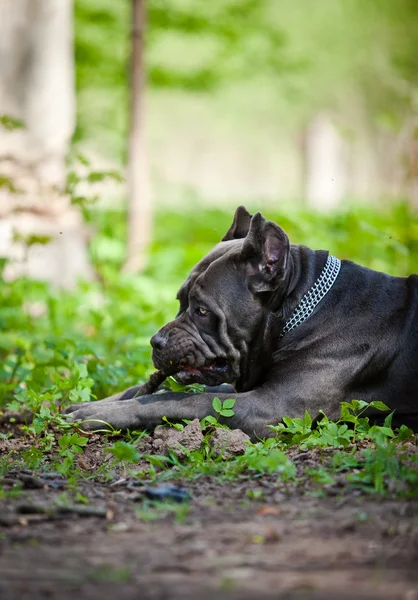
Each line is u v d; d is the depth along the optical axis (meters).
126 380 9.80
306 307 7.92
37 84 15.98
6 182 13.94
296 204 31.48
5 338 12.03
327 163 41.94
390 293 8.05
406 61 29.39
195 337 7.82
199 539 5.06
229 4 24.47
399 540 5.00
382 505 5.70
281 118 33.84
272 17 26.39
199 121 33.16
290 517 5.50
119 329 12.94
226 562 4.65
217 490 6.20
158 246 19.80
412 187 24.20
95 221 17.67
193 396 7.91
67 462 6.74
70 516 5.56
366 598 4.16
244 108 30.05
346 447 7.12
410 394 7.86
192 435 7.36
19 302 14.09
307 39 27.77
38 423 7.88
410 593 4.21
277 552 4.82
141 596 4.20
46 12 16.06
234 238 8.58
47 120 16.05
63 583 4.38
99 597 4.20
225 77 26.72
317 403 7.79
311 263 8.09
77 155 13.22
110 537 5.12
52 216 15.81
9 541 5.04
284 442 7.46
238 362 7.88
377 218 21.47
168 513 5.63
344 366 7.80
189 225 26.42
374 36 29.42
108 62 24.14
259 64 26.81
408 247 18.80
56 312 13.60
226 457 7.15
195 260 19.03
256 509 5.70
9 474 6.73
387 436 7.43
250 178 69.81
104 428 7.90
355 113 35.16
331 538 5.06
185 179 62.28
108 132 25.81
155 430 7.64
